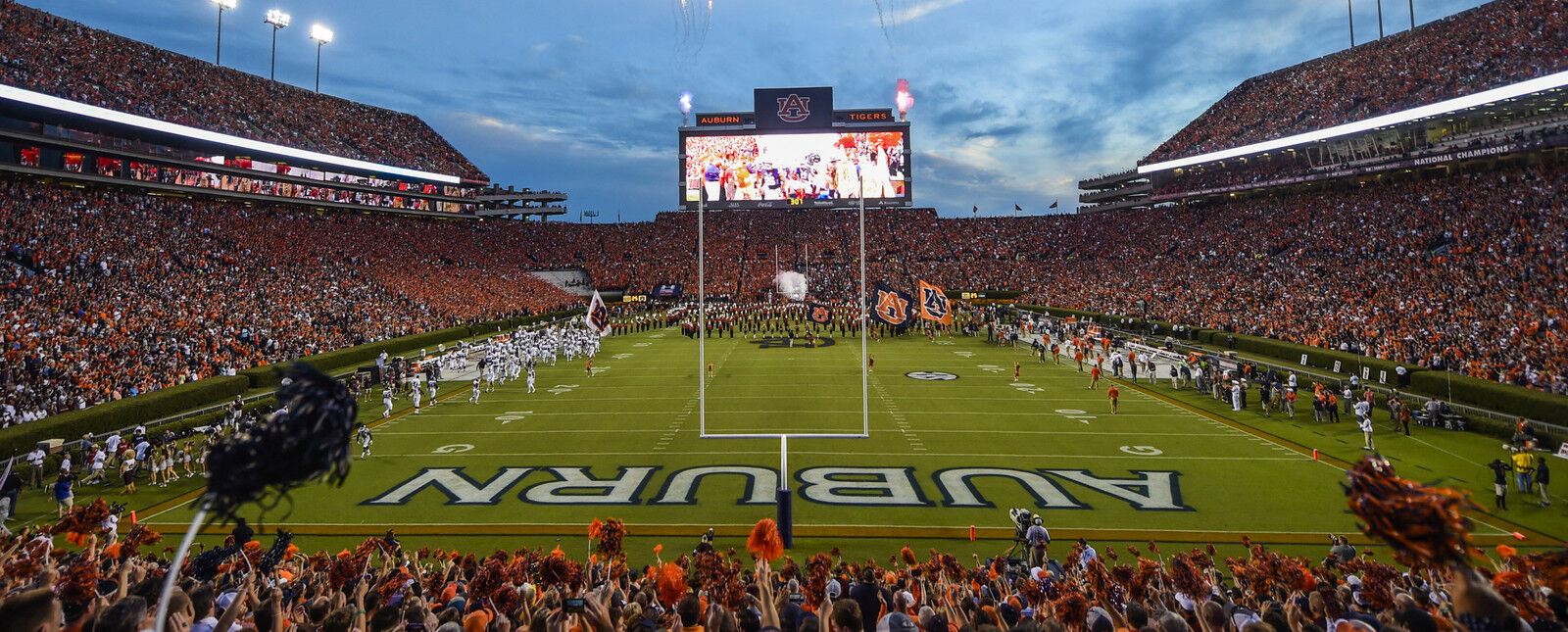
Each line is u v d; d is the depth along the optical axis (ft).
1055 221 224.53
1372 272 115.03
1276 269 135.13
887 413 66.69
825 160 208.64
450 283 163.94
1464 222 115.96
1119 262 187.93
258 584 19.51
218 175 153.07
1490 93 114.73
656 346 126.82
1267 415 65.41
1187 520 38.83
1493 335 77.05
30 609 7.40
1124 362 100.17
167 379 70.03
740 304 192.54
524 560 22.86
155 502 43.70
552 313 171.42
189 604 10.14
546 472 48.32
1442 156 127.13
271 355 88.69
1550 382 58.70
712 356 111.96
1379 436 56.75
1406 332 84.43
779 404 71.67
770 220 241.55
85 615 10.55
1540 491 41.19
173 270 108.78
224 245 128.57
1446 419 58.70
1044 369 95.45
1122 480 45.93
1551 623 10.10
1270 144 156.66
